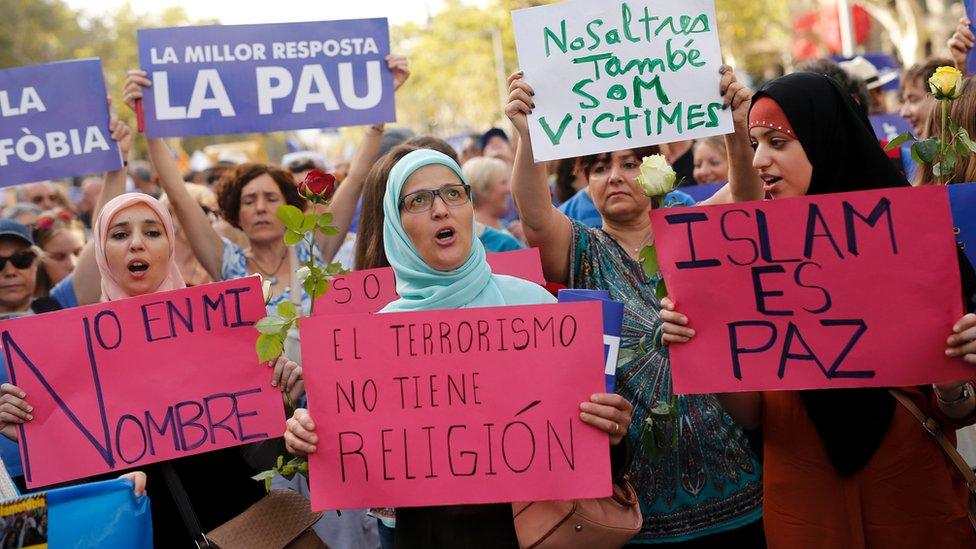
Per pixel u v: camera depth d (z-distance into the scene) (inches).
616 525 116.3
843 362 113.3
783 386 114.7
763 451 125.2
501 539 117.3
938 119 157.9
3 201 478.0
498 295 124.3
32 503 114.6
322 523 178.7
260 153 634.2
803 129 118.5
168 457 131.0
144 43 202.4
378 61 208.4
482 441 115.8
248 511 133.2
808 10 995.9
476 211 263.4
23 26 1956.2
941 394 114.8
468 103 1886.1
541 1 985.5
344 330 118.3
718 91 146.4
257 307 134.0
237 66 204.5
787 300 114.7
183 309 133.0
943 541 116.5
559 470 114.1
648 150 155.3
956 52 195.8
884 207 112.3
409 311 117.6
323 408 118.1
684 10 147.1
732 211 115.5
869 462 116.6
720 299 116.1
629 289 146.7
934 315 111.4
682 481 141.2
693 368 116.9
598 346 114.9
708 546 142.4
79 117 201.5
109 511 116.4
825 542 118.6
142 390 131.7
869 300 112.7
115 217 141.6
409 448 116.7
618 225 158.2
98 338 131.3
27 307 220.8
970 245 145.0
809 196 114.0
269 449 137.6
